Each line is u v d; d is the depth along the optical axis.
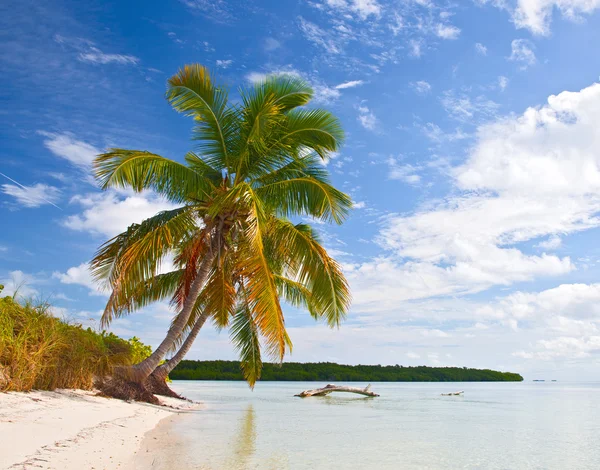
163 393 19.95
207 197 15.48
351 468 8.06
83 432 8.48
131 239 14.56
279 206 15.20
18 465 5.64
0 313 10.90
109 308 13.38
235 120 15.09
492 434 13.59
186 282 16.34
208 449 8.98
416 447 10.75
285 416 17.17
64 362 13.35
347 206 14.67
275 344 12.65
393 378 85.75
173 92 14.35
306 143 15.50
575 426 16.16
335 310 14.84
